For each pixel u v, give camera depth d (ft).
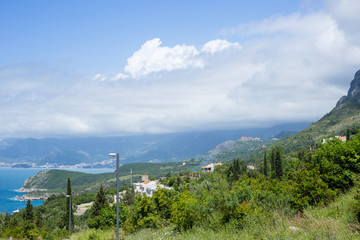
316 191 42.16
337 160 46.91
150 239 58.23
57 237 139.23
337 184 44.06
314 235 25.59
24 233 143.74
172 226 69.56
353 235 23.66
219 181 155.22
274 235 29.22
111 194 353.10
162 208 82.79
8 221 230.07
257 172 266.77
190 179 368.89
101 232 108.47
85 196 432.25
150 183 394.11
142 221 79.56
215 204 51.34
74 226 188.14
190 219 54.75
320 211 34.58
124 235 79.00
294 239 26.21
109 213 130.11
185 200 61.77
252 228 35.60
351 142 47.60
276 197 44.01
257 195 46.39
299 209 41.32
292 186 47.80
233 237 35.50
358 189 32.12
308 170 49.11
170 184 375.25
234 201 45.65
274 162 234.38
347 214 29.84
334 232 24.48
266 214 38.19
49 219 281.95
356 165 43.65
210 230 45.34
